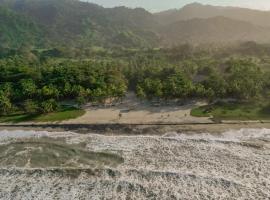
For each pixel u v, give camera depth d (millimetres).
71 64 191375
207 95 132750
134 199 74062
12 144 103625
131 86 164875
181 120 117562
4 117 126688
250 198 72812
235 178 80375
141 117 121688
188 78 161250
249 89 133125
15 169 87188
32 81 155125
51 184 80562
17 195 76625
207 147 96625
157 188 77375
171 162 88812
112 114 125688
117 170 84938
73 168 86812
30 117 125250
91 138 106000
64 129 114438
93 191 77375
